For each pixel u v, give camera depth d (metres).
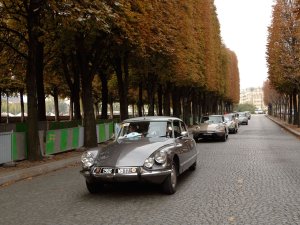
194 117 55.44
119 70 26.11
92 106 20.31
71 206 8.23
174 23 28.25
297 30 35.03
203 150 19.92
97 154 9.21
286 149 20.30
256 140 26.89
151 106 34.41
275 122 65.12
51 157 16.20
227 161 15.30
